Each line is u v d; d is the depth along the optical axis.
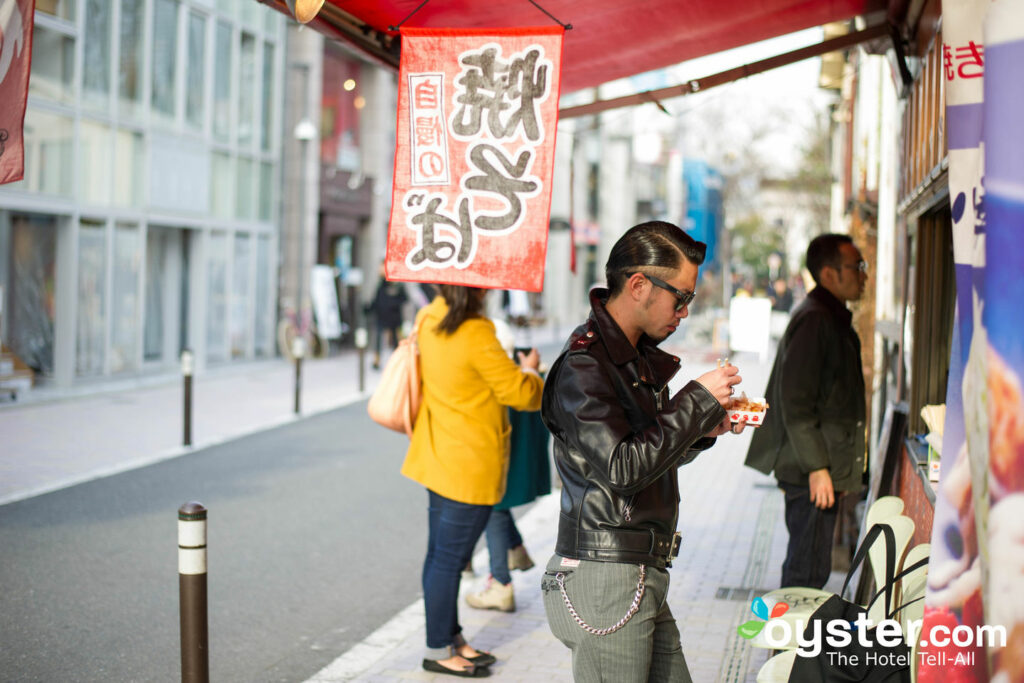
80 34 16.17
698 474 10.52
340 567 6.97
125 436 12.11
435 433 4.79
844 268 4.94
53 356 16.30
